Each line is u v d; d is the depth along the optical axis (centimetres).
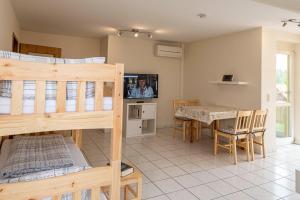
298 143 480
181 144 454
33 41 509
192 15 353
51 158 187
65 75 140
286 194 259
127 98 530
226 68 477
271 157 389
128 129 504
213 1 290
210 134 525
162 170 321
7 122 127
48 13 367
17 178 151
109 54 523
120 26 438
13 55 131
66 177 146
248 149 368
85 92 148
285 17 348
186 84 604
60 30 487
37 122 134
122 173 196
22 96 131
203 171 320
